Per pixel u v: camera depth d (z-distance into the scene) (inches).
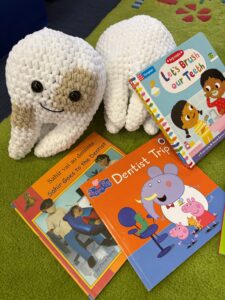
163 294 20.8
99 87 23.3
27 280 21.6
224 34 35.6
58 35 22.1
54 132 25.6
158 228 22.9
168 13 38.9
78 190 24.8
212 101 26.1
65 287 21.3
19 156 26.5
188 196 24.2
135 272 21.6
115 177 25.1
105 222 23.2
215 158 26.6
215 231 22.8
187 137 25.2
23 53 21.2
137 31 25.1
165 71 24.7
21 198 24.8
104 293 20.9
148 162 25.9
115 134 28.2
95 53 23.1
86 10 53.4
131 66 24.7
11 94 22.7
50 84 21.5
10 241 23.2
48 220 23.6
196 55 25.7
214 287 21.0
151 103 24.4
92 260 22.0
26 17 47.2
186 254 22.0
